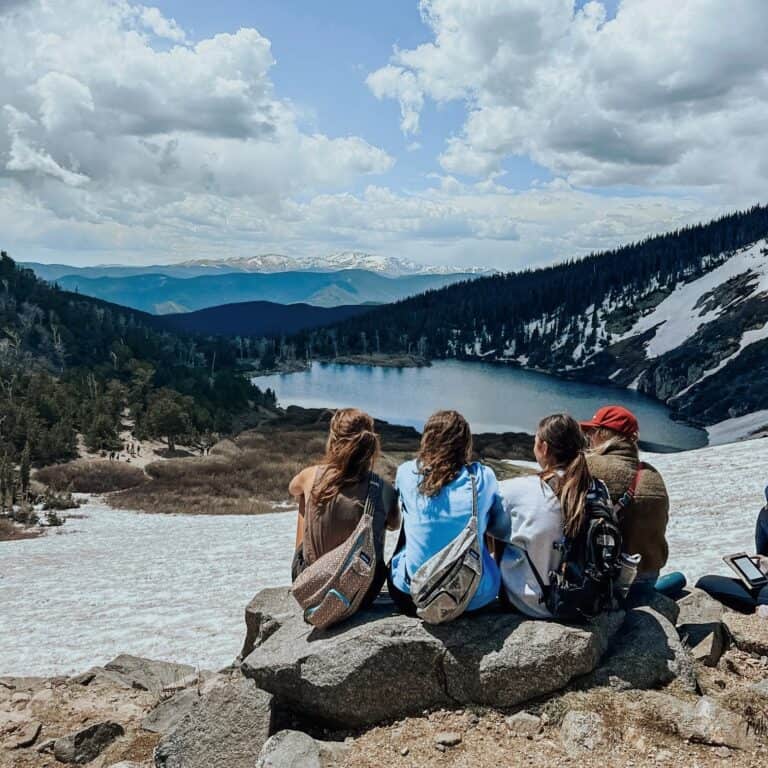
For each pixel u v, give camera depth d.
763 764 3.76
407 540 4.78
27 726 6.55
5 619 18.66
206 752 4.83
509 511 4.74
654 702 4.27
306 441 90.75
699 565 11.96
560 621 4.74
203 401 143.75
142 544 34.56
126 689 8.02
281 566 22.45
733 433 168.75
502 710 4.39
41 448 93.56
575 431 4.77
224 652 12.48
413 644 4.50
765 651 5.26
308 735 4.32
